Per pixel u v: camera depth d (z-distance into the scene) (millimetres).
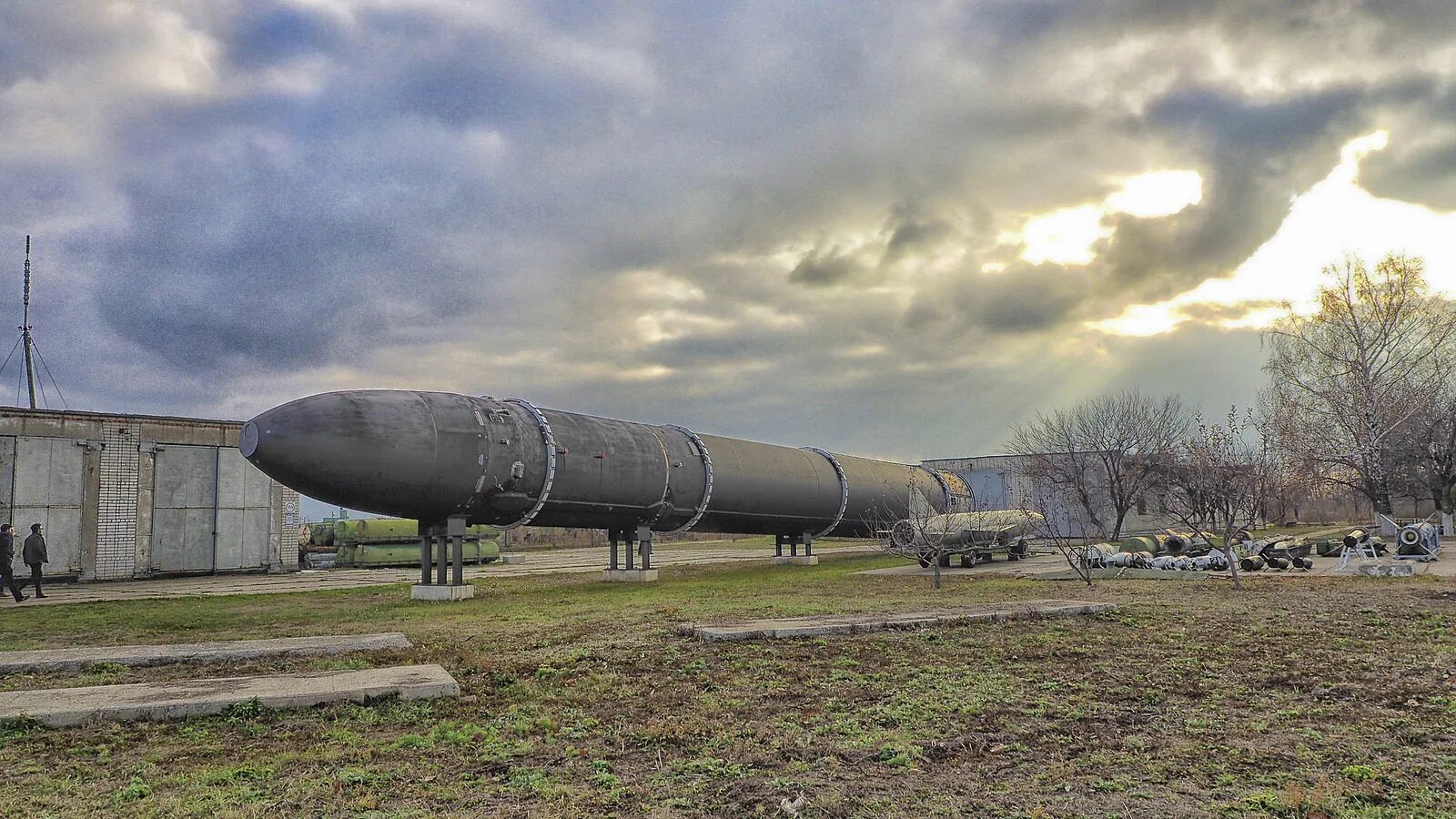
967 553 24484
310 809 4820
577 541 62750
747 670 8492
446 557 17516
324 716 6898
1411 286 37656
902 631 10688
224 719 6777
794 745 5980
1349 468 39281
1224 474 21016
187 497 27109
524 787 5172
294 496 29375
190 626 13219
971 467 47375
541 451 18281
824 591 16984
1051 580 19000
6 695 7160
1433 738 5953
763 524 25938
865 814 4668
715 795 5000
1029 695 7332
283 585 23125
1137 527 43844
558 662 8883
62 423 24938
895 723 6539
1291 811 4637
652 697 7477
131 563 25812
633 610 13555
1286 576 18719
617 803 4898
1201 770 5367
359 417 15602
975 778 5258
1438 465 39250
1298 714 6652
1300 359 39344
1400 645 9352
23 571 24000
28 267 31781
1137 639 10000
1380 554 25500
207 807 4848
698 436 23656
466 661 9117
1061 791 5016
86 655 9438
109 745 6105
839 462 28703
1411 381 38250
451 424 16703
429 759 5773
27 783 5297
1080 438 43844
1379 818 4527
